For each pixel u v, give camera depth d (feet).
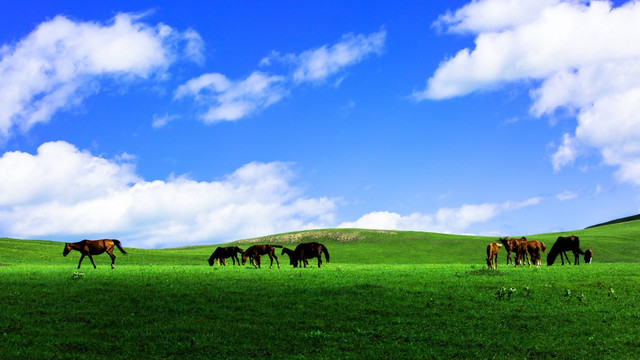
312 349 51.03
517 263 118.11
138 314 61.00
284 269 110.01
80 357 47.03
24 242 246.06
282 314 62.08
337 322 59.52
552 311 64.28
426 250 282.15
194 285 77.92
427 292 73.61
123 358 47.50
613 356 50.19
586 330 57.36
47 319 57.93
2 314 58.95
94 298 67.56
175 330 55.26
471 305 66.80
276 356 48.98
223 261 151.02
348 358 48.91
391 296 71.15
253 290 74.33
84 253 107.96
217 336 53.78
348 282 81.61
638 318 61.11
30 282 78.43
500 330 57.47
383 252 281.54
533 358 50.06
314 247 126.41
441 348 52.03
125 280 82.02
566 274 90.84
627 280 82.53
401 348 51.80
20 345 49.52
